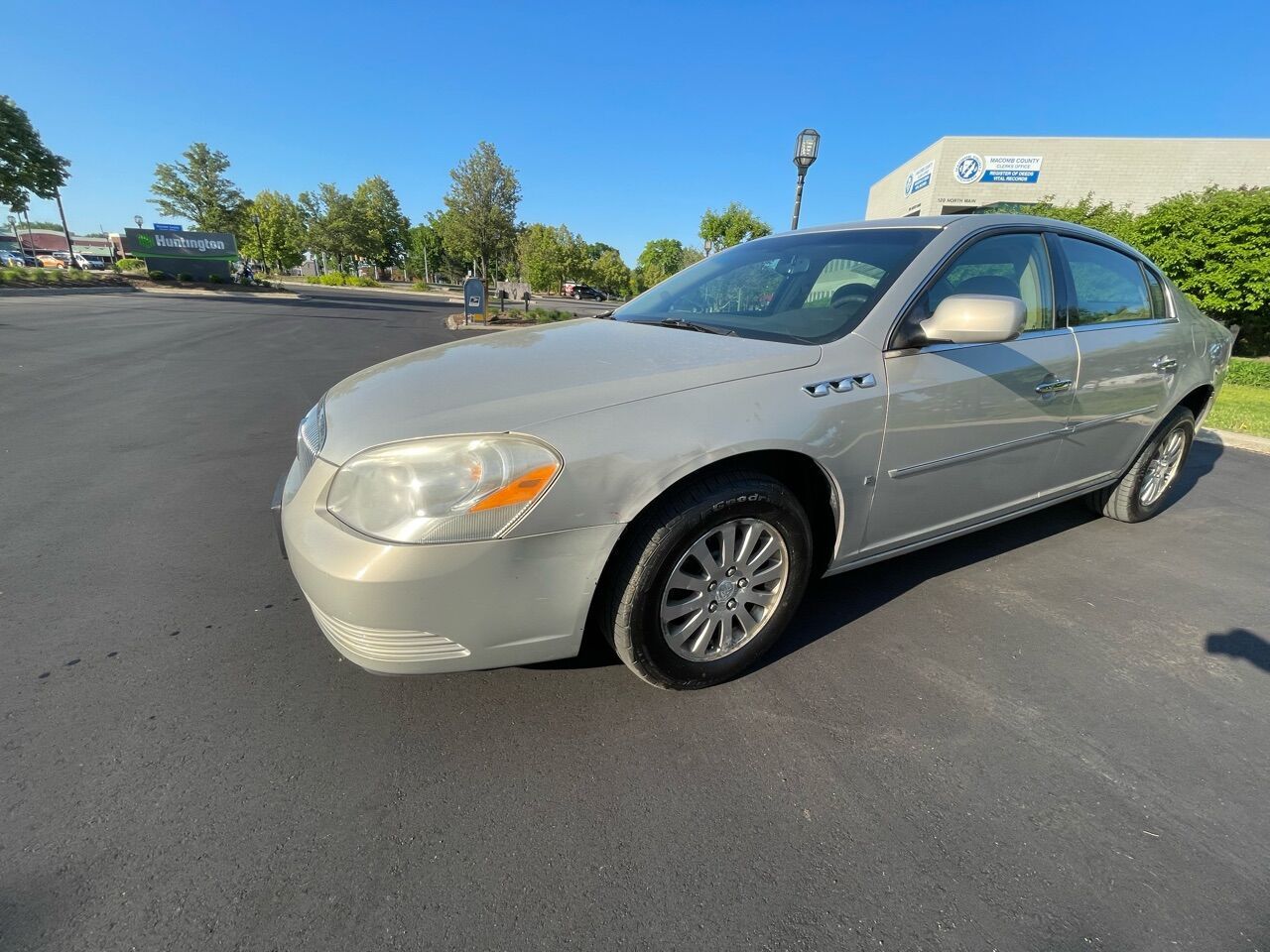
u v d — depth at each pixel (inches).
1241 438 231.6
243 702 80.6
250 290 1220.5
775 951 52.8
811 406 79.7
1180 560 128.7
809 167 413.4
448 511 63.8
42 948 51.1
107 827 62.2
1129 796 69.2
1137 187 822.5
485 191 994.7
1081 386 111.5
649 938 53.5
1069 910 56.5
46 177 1248.8
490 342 100.5
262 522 138.6
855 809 66.7
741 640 85.5
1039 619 104.8
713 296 114.6
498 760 72.2
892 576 117.9
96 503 147.4
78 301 753.0
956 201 876.6
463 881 58.0
